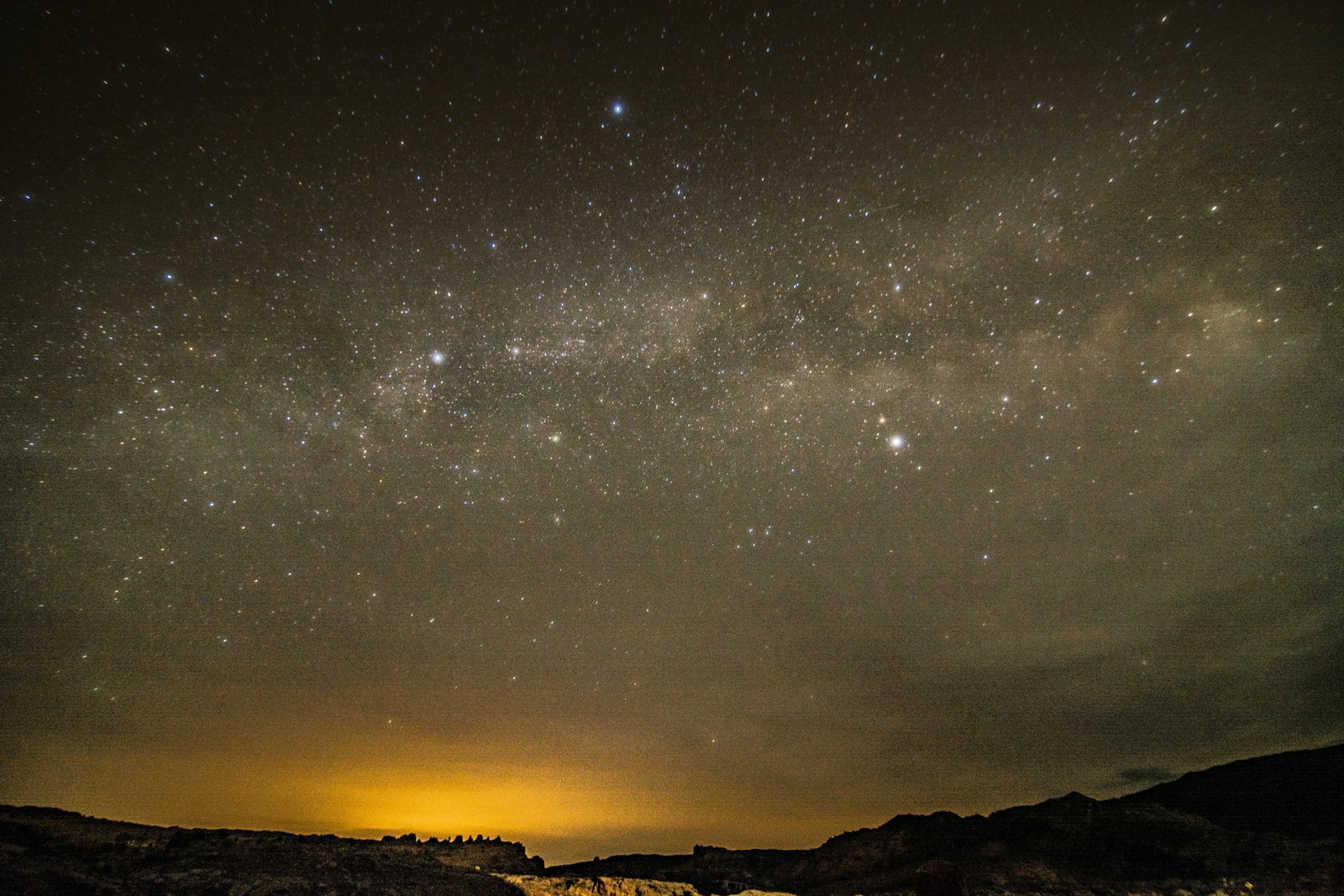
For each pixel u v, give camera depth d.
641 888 6.53
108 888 5.01
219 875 5.48
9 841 5.73
